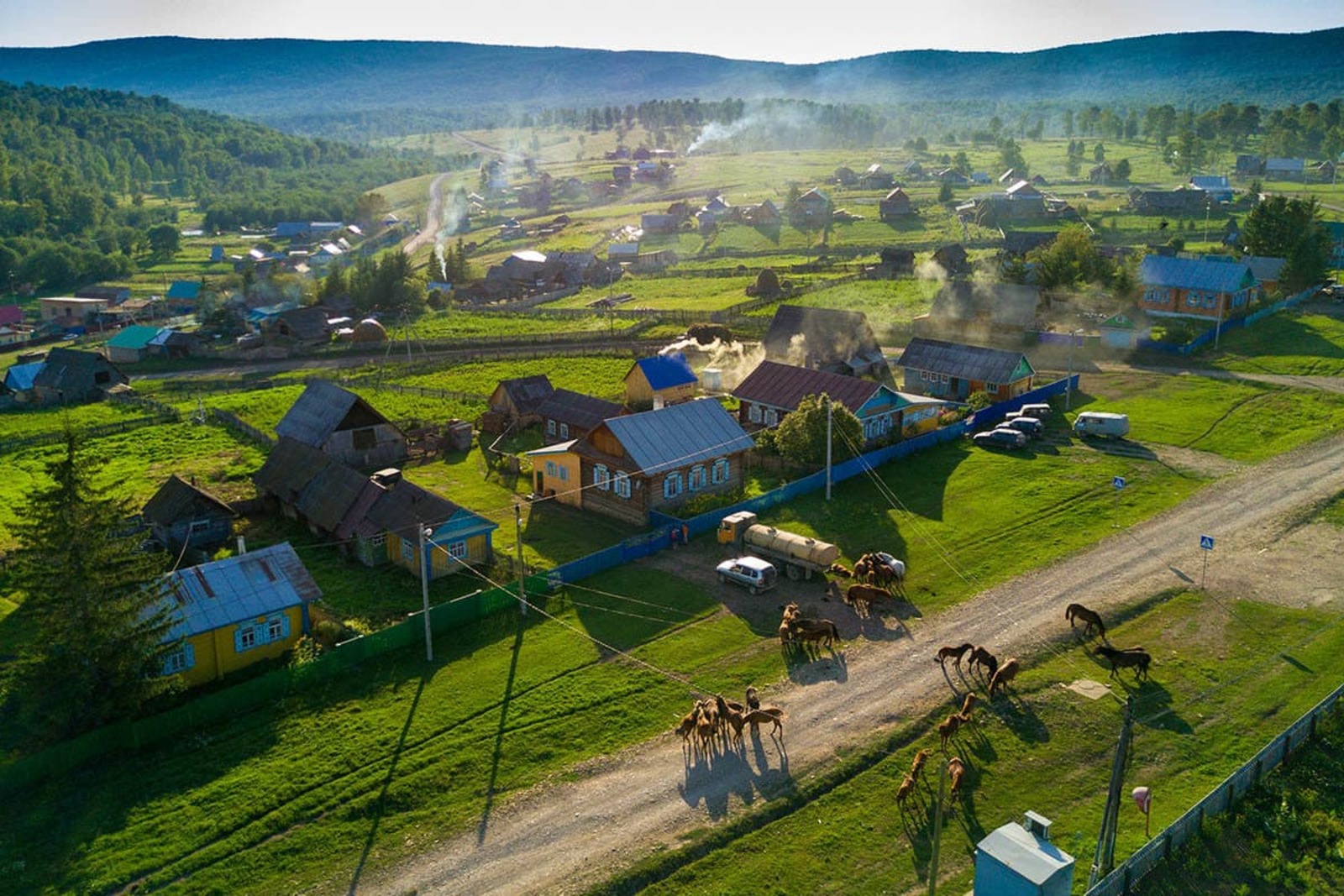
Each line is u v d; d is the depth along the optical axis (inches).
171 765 1514.5
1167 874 1234.0
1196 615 1919.3
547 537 2436.0
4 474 3208.7
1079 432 3014.3
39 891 1261.1
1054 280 4581.7
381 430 3115.2
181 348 5167.3
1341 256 5551.2
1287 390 3366.1
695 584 2107.5
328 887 1273.4
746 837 1344.7
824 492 2608.3
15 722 1664.6
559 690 1706.4
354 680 1745.8
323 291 6225.4
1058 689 1681.8
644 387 3513.8
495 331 5354.3
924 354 3599.9
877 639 1875.0
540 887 1263.5
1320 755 1459.2
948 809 1385.3
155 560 1675.7
